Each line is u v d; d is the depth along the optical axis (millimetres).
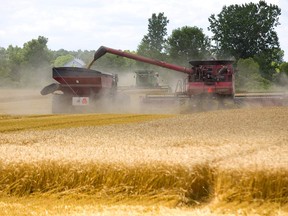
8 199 21062
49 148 25953
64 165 21562
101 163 21125
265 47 177375
